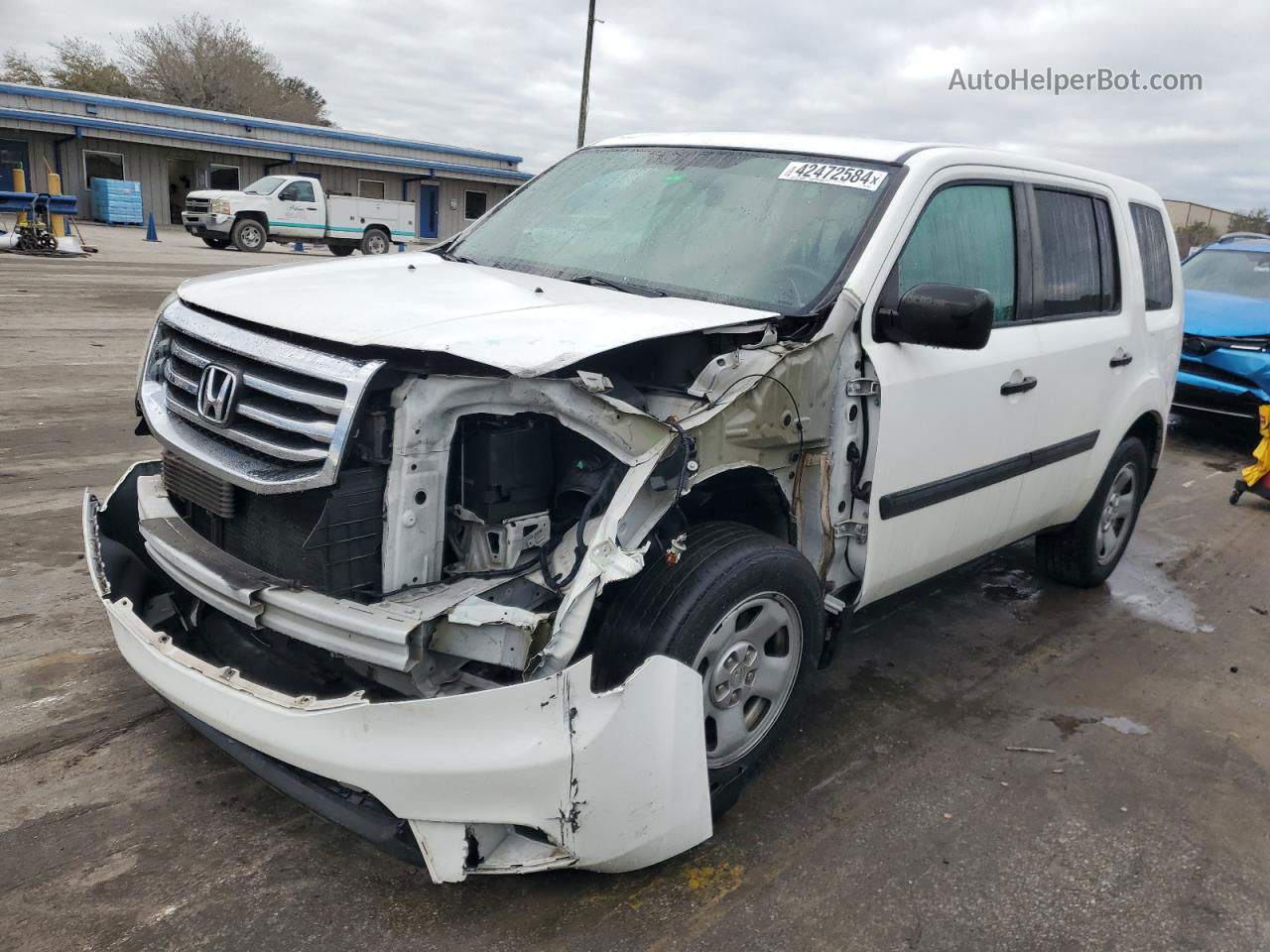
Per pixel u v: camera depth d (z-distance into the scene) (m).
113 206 33.56
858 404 3.17
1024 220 4.02
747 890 2.71
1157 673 4.42
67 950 2.32
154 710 3.38
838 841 2.97
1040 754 3.61
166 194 36.22
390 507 2.41
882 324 3.21
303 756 2.33
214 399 2.64
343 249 29.11
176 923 2.43
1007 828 3.12
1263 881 2.96
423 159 41.66
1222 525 6.97
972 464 3.74
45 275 16.23
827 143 3.79
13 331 10.77
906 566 3.58
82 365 9.27
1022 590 5.36
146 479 3.31
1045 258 4.13
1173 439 9.88
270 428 2.52
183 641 3.09
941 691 4.05
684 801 2.57
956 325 2.90
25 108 32.47
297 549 2.48
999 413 3.80
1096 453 4.67
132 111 34.47
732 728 2.94
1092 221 4.54
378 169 40.03
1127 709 4.04
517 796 2.30
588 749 2.34
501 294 3.01
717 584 2.65
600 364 2.65
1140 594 5.45
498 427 2.57
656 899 2.64
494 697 2.27
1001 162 3.95
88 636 3.87
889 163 3.55
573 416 2.43
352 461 2.40
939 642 4.57
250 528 2.66
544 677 2.34
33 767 3.02
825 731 3.64
